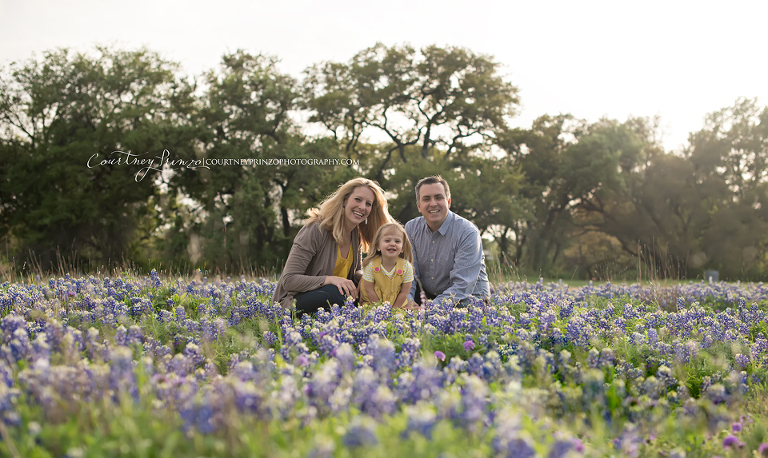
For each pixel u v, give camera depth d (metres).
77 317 5.09
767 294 10.20
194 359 3.52
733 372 4.01
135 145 31.78
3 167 35.50
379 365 2.94
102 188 35.56
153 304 6.40
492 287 8.88
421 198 6.53
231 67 37.50
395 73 39.72
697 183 44.03
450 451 2.01
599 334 4.88
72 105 35.53
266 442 2.13
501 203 36.66
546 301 6.72
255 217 31.83
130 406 2.36
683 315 5.70
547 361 3.81
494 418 2.46
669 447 2.81
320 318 5.01
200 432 2.18
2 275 9.59
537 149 43.81
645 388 3.51
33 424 2.17
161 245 32.41
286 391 2.49
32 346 3.19
